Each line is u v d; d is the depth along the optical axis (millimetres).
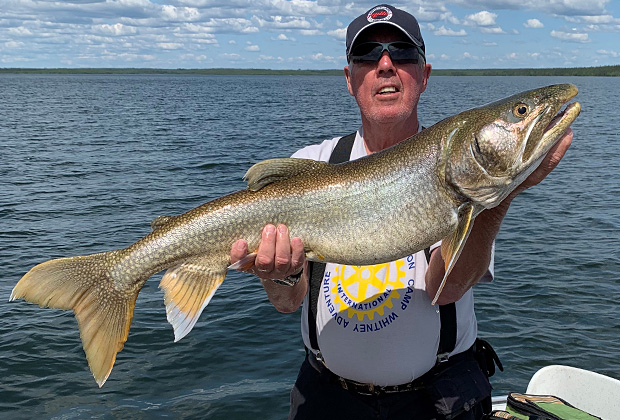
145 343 2143
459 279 929
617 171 5988
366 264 919
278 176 932
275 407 1748
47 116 13680
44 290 960
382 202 896
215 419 1691
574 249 3188
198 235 939
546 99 872
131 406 1764
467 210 874
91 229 3648
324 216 910
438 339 987
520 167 868
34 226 3709
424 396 1007
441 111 13930
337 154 1113
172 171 6023
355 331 1001
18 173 5785
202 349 2100
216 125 11523
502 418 1104
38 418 1712
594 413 1343
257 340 2168
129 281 965
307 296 1076
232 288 2676
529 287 2621
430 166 888
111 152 7469
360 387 1019
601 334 2170
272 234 885
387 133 1067
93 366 953
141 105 18406
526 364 1960
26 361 2027
